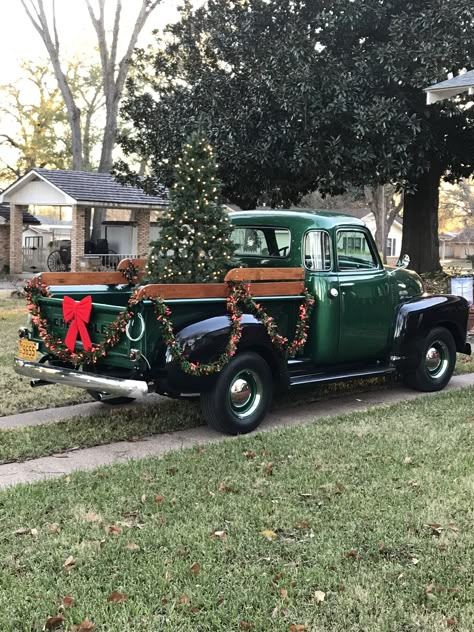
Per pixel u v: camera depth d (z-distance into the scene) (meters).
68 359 6.17
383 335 7.71
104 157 31.75
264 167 16.23
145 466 5.29
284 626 3.18
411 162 15.70
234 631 3.15
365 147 14.91
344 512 4.42
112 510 4.44
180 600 3.35
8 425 6.58
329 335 7.10
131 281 7.48
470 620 3.22
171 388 5.97
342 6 15.12
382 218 44.22
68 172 27.08
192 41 18.20
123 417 6.89
